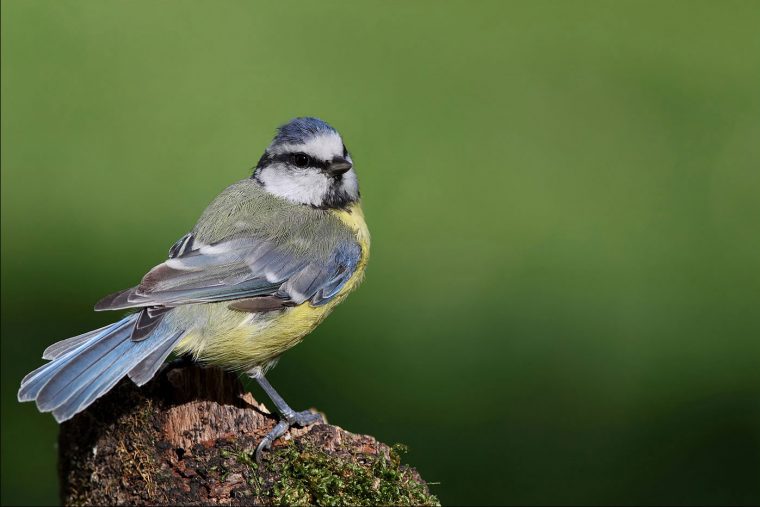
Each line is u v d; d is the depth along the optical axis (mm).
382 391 11320
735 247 14320
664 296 13391
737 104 17766
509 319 12797
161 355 6457
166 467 5801
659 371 11898
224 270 6965
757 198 15453
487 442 10562
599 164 16094
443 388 11430
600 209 15211
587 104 17625
